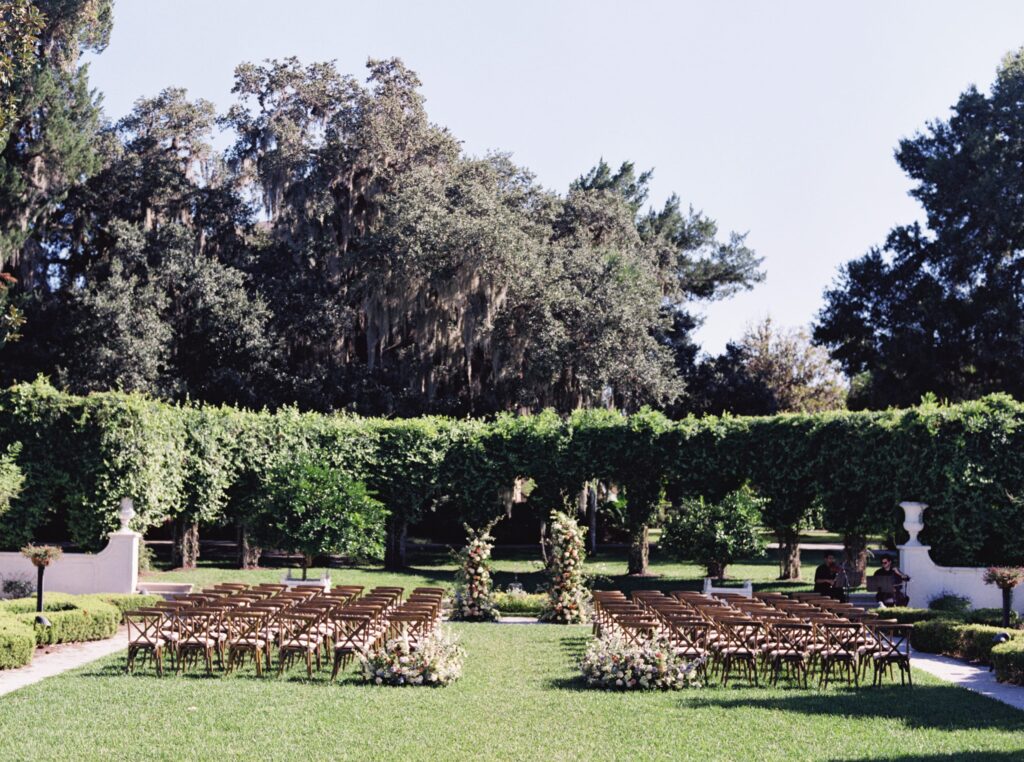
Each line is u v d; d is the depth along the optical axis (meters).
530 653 13.85
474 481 25.02
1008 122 34.44
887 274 37.22
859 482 21.22
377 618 12.88
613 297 32.12
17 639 12.08
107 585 18.31
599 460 24.69
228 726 8.84
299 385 32.44
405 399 32.12
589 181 51.19
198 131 38.09
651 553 34.12
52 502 20.05
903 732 8.93
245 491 23.70
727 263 50.75
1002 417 19.38
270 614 11.95
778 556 33.31
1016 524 19.12
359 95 35.62
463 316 30.92
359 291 33.12
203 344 33.22
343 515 19.91
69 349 32.00
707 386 44.84
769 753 8.09
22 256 32.16
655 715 9.58
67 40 33.12
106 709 9.48
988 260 35.06
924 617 16.06
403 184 33.59
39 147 31.02
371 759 7.77
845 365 38.94
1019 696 11.04
